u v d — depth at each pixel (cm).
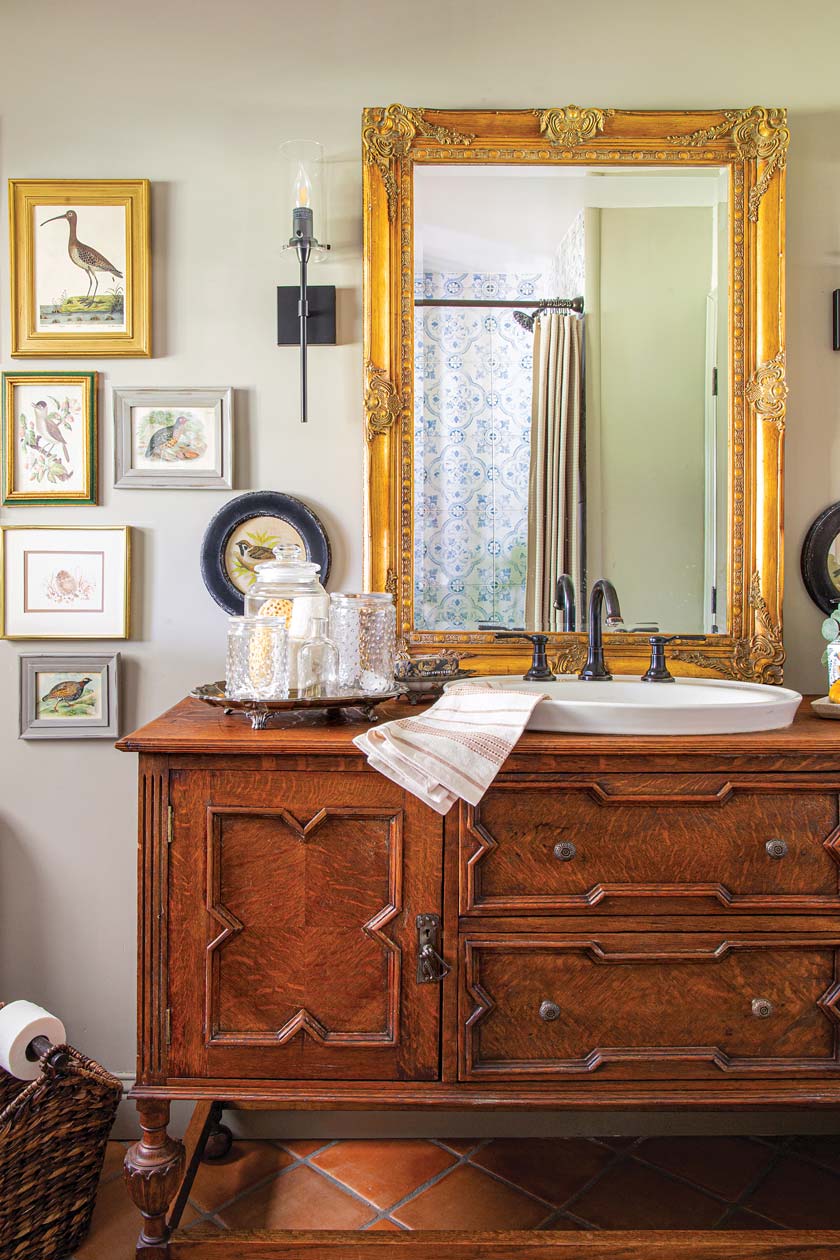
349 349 186
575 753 134
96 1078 152
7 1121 141
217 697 144
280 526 186
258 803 135
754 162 182
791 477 189
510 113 180
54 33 184
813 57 186
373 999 136
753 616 184
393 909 135
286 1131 186
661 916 136
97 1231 158
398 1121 187
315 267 186
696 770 136
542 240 183
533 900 135
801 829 137
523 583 184
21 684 186
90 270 184
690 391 185
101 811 188
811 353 189
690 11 185
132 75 185
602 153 182
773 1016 137
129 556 185
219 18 185
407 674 166
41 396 186
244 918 135
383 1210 162
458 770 129
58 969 188
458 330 183
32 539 186
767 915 137
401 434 182
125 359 186
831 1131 188
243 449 187
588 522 185
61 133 185
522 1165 177
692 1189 169
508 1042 136
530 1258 138
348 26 185
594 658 167
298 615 158
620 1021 137
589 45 185
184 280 186
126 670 188
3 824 187
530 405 184
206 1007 135
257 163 186
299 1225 158
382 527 182
